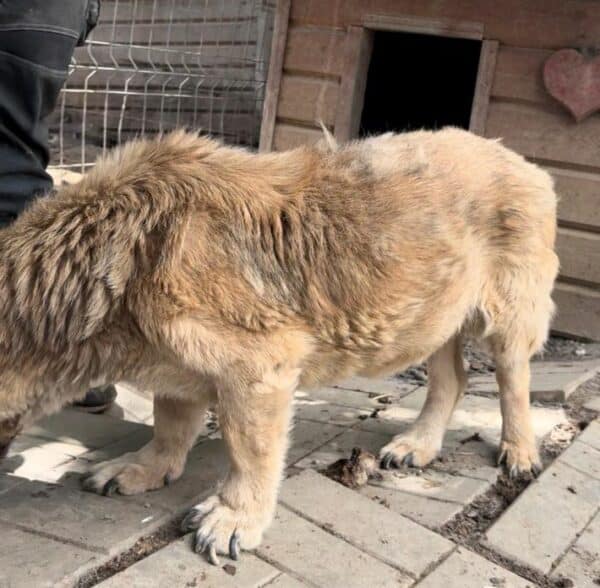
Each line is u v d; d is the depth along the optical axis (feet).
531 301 3.71
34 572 2.60
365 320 3.07
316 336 3.01
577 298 5.90
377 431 4.13
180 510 3.08
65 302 2.77
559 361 5.55
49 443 3.91
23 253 2.80
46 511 3.00
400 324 3.18
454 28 6.03
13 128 3.41
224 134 9.29
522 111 5.92
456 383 3.93
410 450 3.75
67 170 7.43
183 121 9.46
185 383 2.95
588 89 5.60
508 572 3.01
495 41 5.92
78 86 9.89
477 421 4.30
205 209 2.83
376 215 3.08
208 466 3.47
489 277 3.61
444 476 3.67
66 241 2.79
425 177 3.29
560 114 5.80
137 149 2.98
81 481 3.33
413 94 8.35
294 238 2.93
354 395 4.72
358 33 6.36
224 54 9.30
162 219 2.79
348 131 6.49
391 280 3.08
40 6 3.33
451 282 3.30
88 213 2.81
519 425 3.81
